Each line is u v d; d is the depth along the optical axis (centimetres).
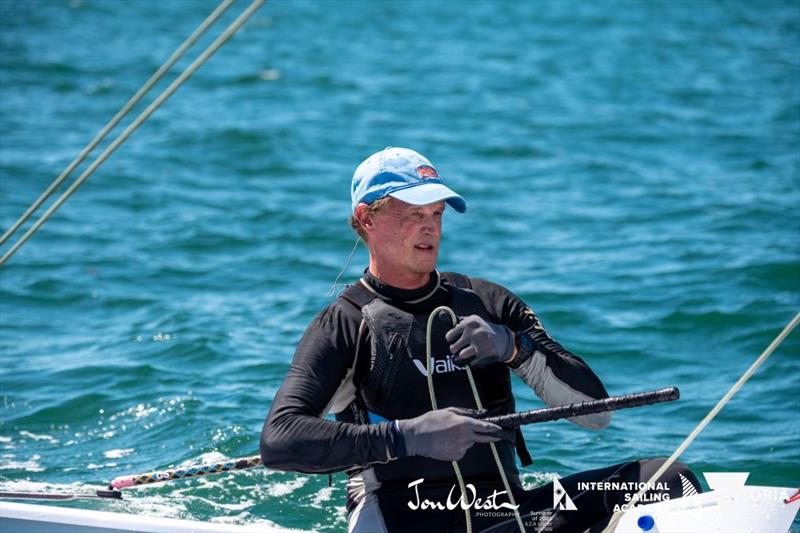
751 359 2666
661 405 2394
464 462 1321
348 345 1322
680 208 4256
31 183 4644
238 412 2323
